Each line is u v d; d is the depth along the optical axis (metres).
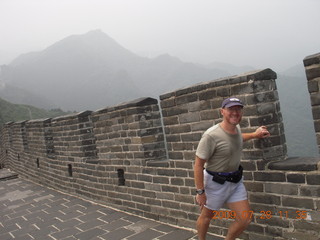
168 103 4.54
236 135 3.07
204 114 4.04
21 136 10.77
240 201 3.21
